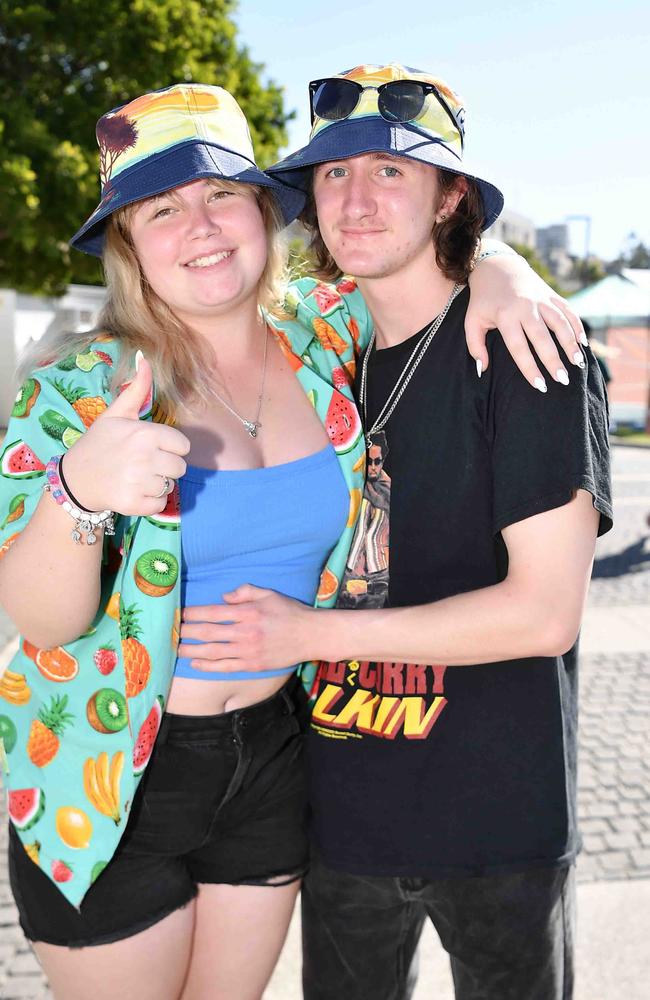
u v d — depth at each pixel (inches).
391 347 69.9
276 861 70.7
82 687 62.3
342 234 67.1
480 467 63.9
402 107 64.8
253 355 73.1
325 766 68.1
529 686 64.6
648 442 700.0
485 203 68.6
